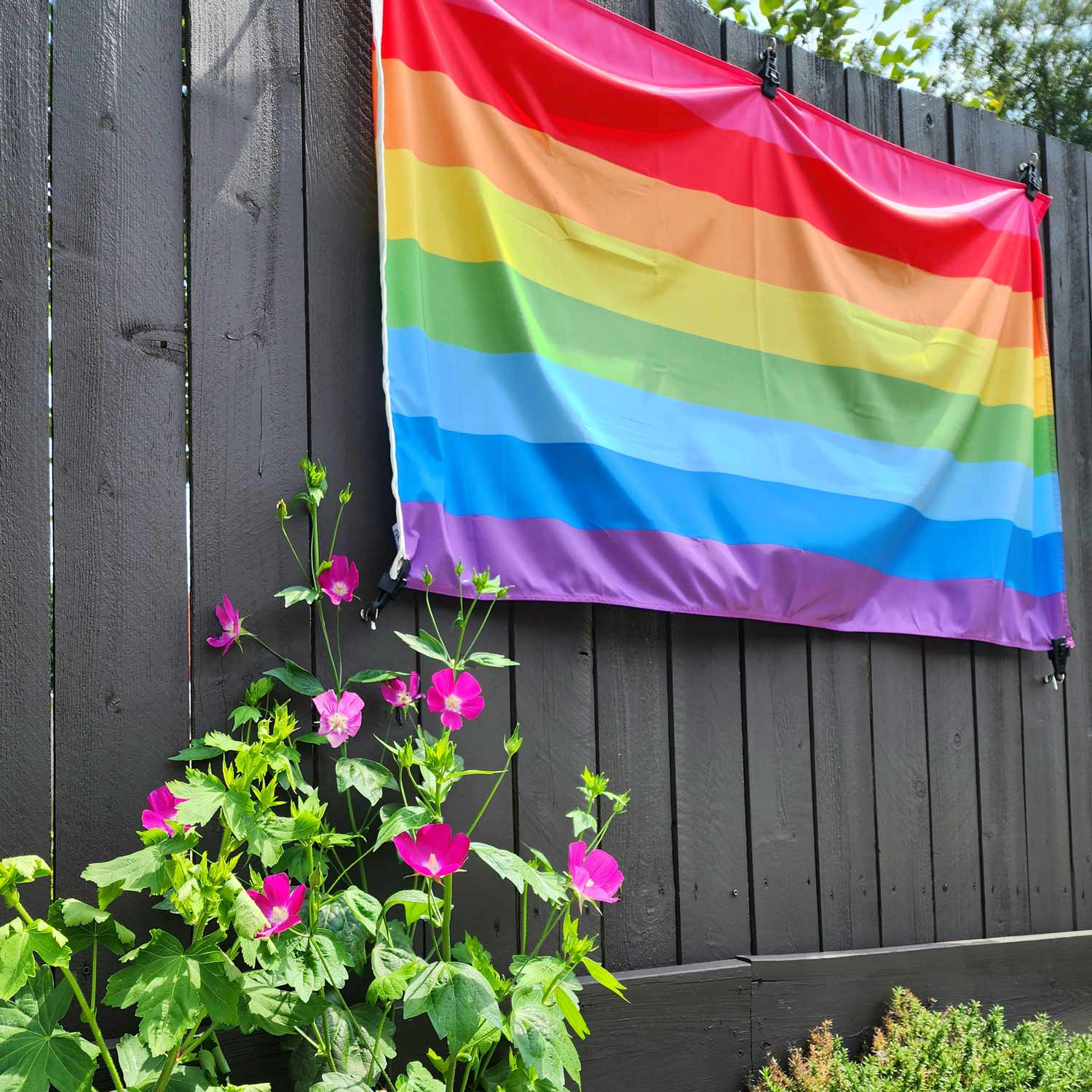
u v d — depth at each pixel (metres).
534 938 2.16
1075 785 3.23
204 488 1.93
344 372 2.11
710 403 2.54
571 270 2.35
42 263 1.81
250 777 1.57
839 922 2.66
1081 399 3.46
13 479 1.75
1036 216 3.29
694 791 2.46
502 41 2.27
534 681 2.25
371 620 2.04
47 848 1.72
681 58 2.60
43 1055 1.40
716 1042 2.34
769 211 2.70
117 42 1.92
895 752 2.84
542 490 2.24
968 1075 2.21
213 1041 1.73
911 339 2.92
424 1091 1.67
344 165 2.17
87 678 1.79
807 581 2.63
